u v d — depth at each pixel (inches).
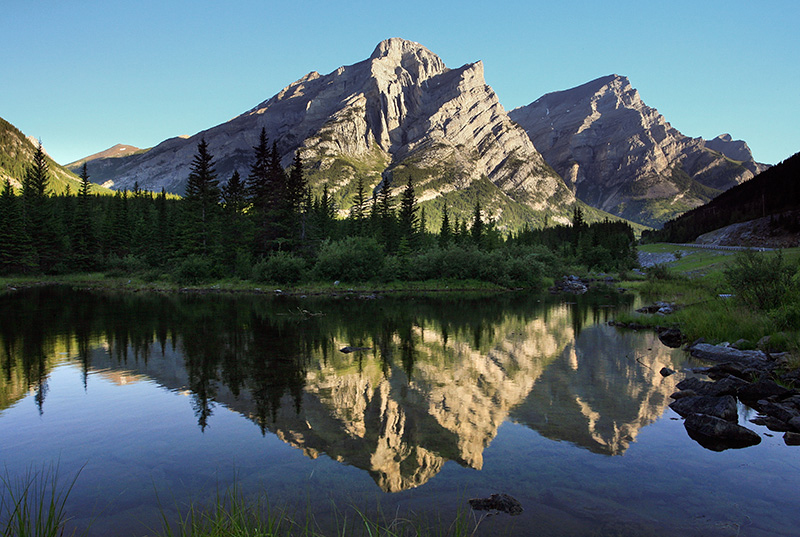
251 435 370.9
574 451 339.3
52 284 2426.2
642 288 2186.3
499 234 4685.0
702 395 467.8
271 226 2650.1
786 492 274.7
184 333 895.7
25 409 436.1
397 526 228.8
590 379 562.6
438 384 536.4
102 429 383.6
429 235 4527.6
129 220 3430.1
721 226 4603.8
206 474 298.2
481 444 352.2
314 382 541.0
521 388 518.9
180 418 412.5
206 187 2496.3
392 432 379.2
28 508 250.4
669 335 863.1
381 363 649.0
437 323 1107.3
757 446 349.4
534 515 243.8
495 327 1042.1
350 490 274.7
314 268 2420.0
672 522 237.9
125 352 710.5
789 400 439.2
